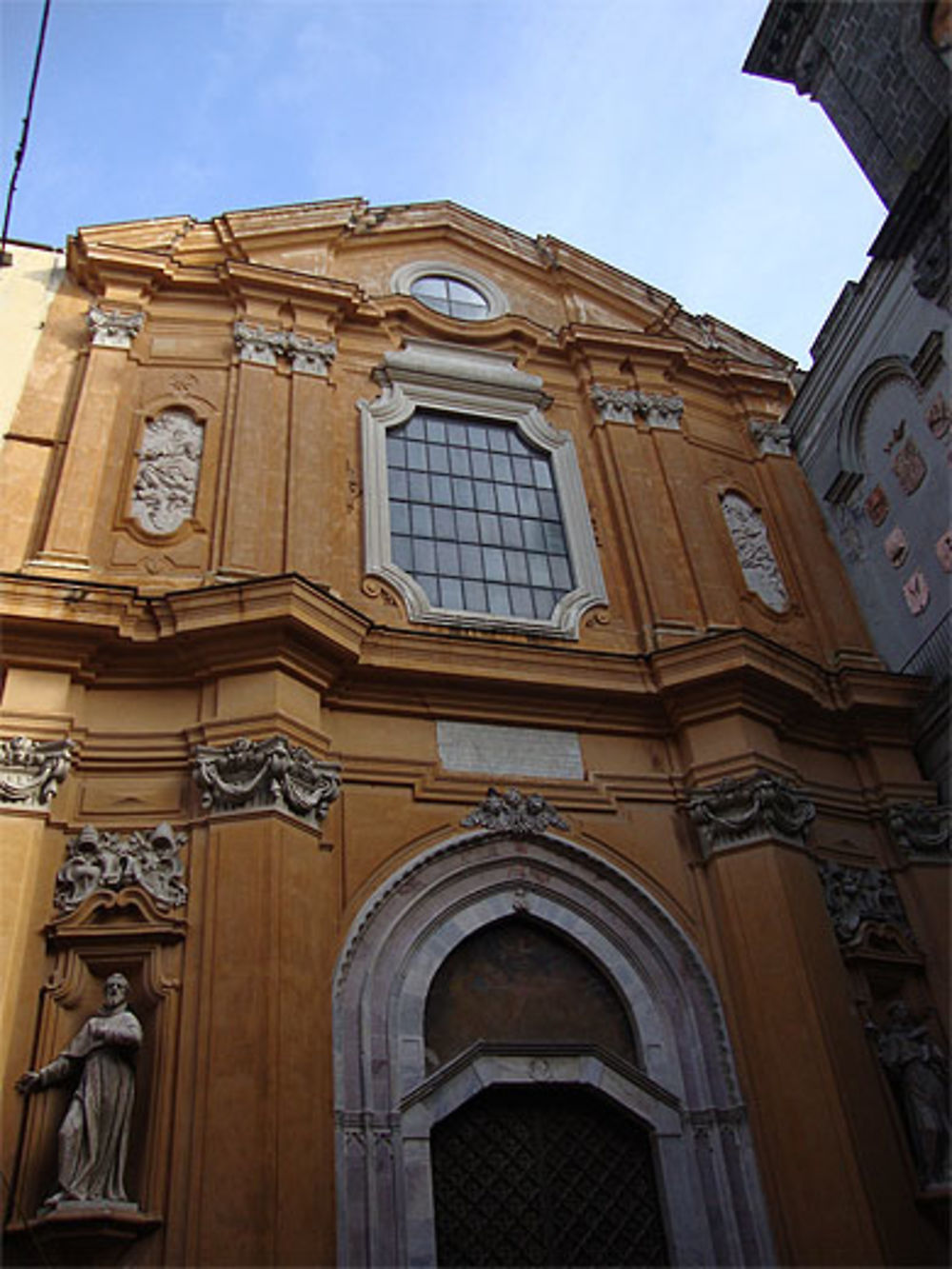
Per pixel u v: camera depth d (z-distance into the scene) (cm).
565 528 1290
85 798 901
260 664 956
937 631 1217
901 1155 870
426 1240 781
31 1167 725
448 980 928
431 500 1270
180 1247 702
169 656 970
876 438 1354
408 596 1133
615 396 1435
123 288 1304
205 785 895
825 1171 833
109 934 823
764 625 1280
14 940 794
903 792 1145
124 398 1202
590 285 1631
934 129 1187
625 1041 933
